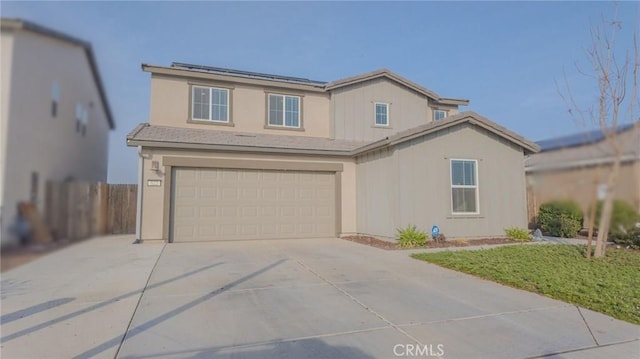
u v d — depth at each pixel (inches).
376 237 465.4
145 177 425.7
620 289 223.8
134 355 137.6
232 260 321.1
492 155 476.1
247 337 156.1
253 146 459.2
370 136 605.0
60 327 162.7
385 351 145.1
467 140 465.1
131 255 341.4
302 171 496.1
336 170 508.4
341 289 231.3
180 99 521.3
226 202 459.8
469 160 464.4
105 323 168.4
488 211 467.5
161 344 147.7
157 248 385.4
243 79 547.5
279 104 570.9
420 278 261.7
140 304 196.1
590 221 155.2
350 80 591.8
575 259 314.2
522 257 325.4
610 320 182.5
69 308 187.5
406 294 222.4
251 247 400.8
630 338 161.8
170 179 435.5
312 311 189.6
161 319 174.9
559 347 152.1
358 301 207.2
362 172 502.9
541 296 220.7
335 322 174.7
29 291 200.7
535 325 175.2
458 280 256.5
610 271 269.4
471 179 465.1
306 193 496.1
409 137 430.0
